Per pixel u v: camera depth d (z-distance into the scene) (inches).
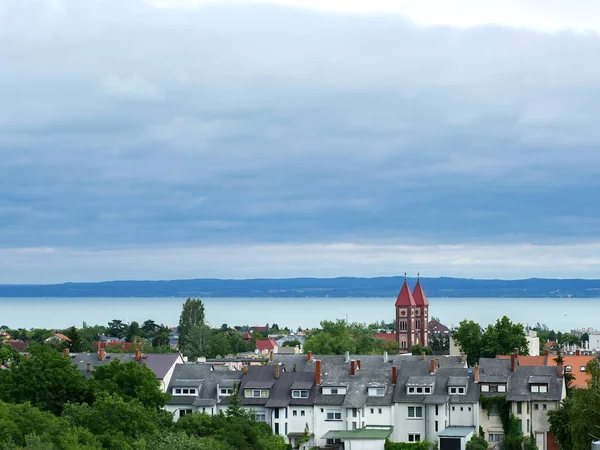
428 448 6446.9
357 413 6781.5
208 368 7317.9
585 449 4968.0
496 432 6717.5
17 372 5600.4
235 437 5187.0
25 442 4057.6
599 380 5098.4
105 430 4544.8
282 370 7239.2
